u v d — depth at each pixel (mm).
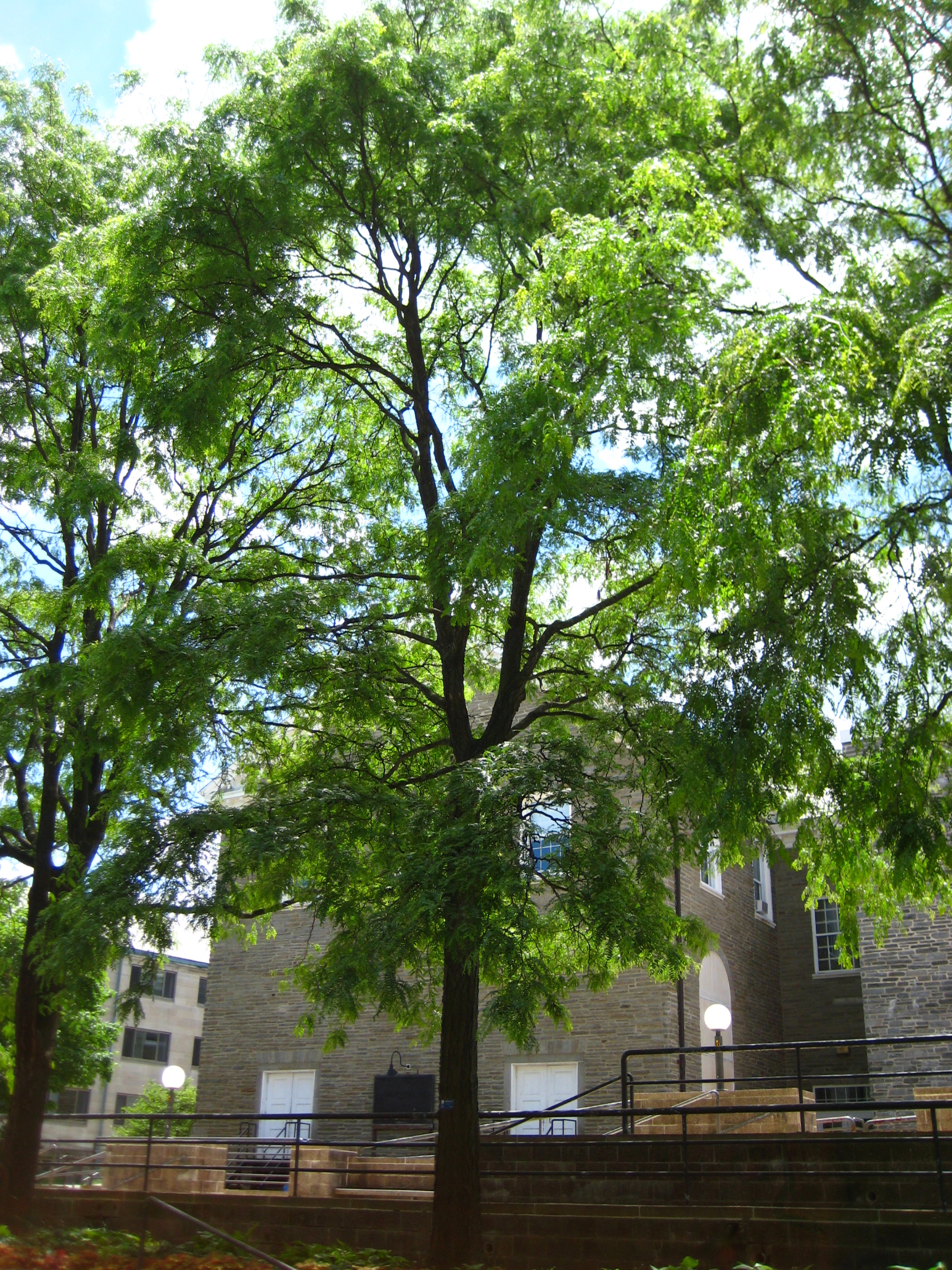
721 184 10508
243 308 12844
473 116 12281
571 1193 12359
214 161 12344
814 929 25375
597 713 12375
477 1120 10859
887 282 9008
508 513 9695
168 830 10375
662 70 10750
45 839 14094
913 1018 18125
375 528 14211
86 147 15852
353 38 12344
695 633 9562
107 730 11789
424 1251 11820
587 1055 19969
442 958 11211
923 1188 10484
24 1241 12281
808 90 10078
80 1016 27531
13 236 14867
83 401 15500
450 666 12531
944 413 7699
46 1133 41719
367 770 11953
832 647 7941
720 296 9391
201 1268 10930
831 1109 11055
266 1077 23625
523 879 9281
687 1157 11609
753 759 8219
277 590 11711
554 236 10383
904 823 8188
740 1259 10055
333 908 10594
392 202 13172
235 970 24859
